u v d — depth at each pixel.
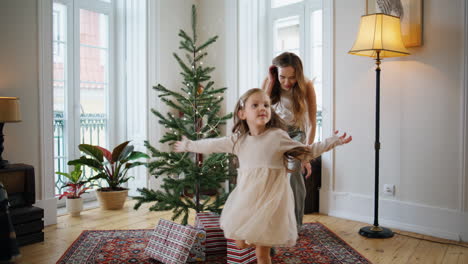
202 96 2.66
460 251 2.60
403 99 3.08
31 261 2.42
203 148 1.87
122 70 4.39
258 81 4.43
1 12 3.00
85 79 4.16
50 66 3.29
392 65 3.12
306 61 4.10
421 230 2.99
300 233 2.97
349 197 3.42
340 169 3.49
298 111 2.49
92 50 4.22
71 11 4.00
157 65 4.26
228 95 4.34
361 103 3.31
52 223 3.27
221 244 2.50
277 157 1.72
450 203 2.87
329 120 3.52
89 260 2.42
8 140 3.06
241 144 1.81
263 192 1.68
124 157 3.90
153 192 2.59
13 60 3.07
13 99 2.73
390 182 3.17
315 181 3.64
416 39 2.95
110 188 3.87
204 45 2.69
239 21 4.23
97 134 4.32
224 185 4.38
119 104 4.44
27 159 3.17
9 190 2.78
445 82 2.86
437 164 2.92
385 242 2.79
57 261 2.41
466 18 2.74
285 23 4.29
